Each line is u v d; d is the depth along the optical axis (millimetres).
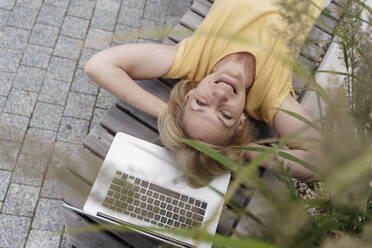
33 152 278
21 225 1755
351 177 261
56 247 1750
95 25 2207
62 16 2193
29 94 2000
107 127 1403
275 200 383
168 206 1072
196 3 1757
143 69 1437
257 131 1391
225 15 1410
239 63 1309
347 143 322
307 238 364
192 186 1113
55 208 1803
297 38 420
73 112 2000
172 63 1420
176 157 1139
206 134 1102
